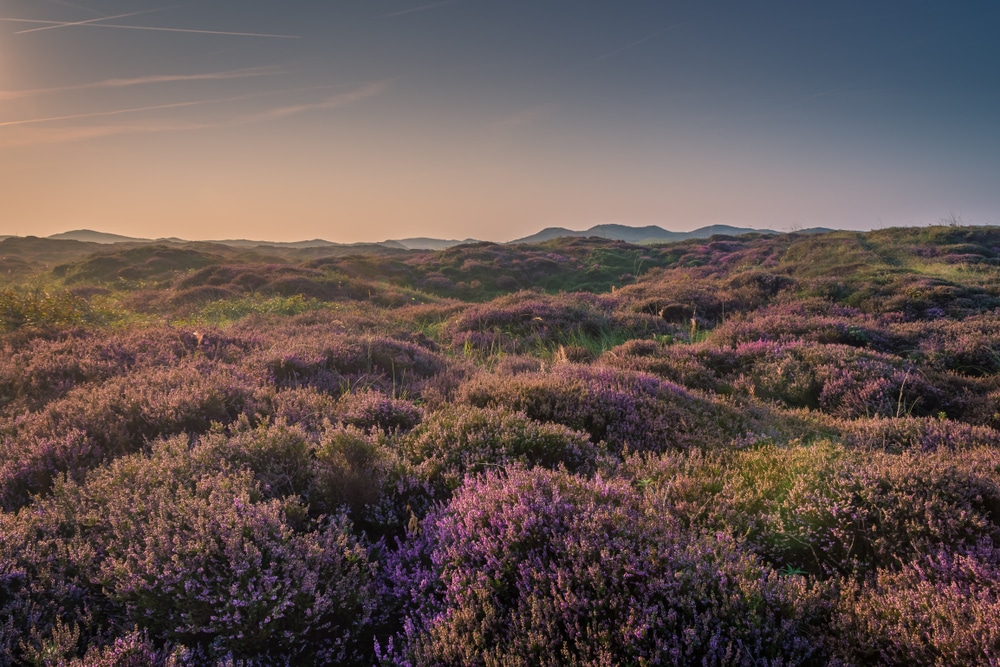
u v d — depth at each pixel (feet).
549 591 9.83
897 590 10.56
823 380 30.04
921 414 26.58
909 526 12.72
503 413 19.36
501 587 10.24
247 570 9.48
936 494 13.43
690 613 9.14
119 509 11.59
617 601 9.20
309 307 65.16
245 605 9.07
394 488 14.23
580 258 152.35
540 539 11.01
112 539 10.94
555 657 8.53
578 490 12.91
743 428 21.68
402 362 30.83
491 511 11.98
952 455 17.66
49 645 8.48
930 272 79.87
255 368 25.62
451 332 49.70
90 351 26.99
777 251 129.49
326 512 13.15
